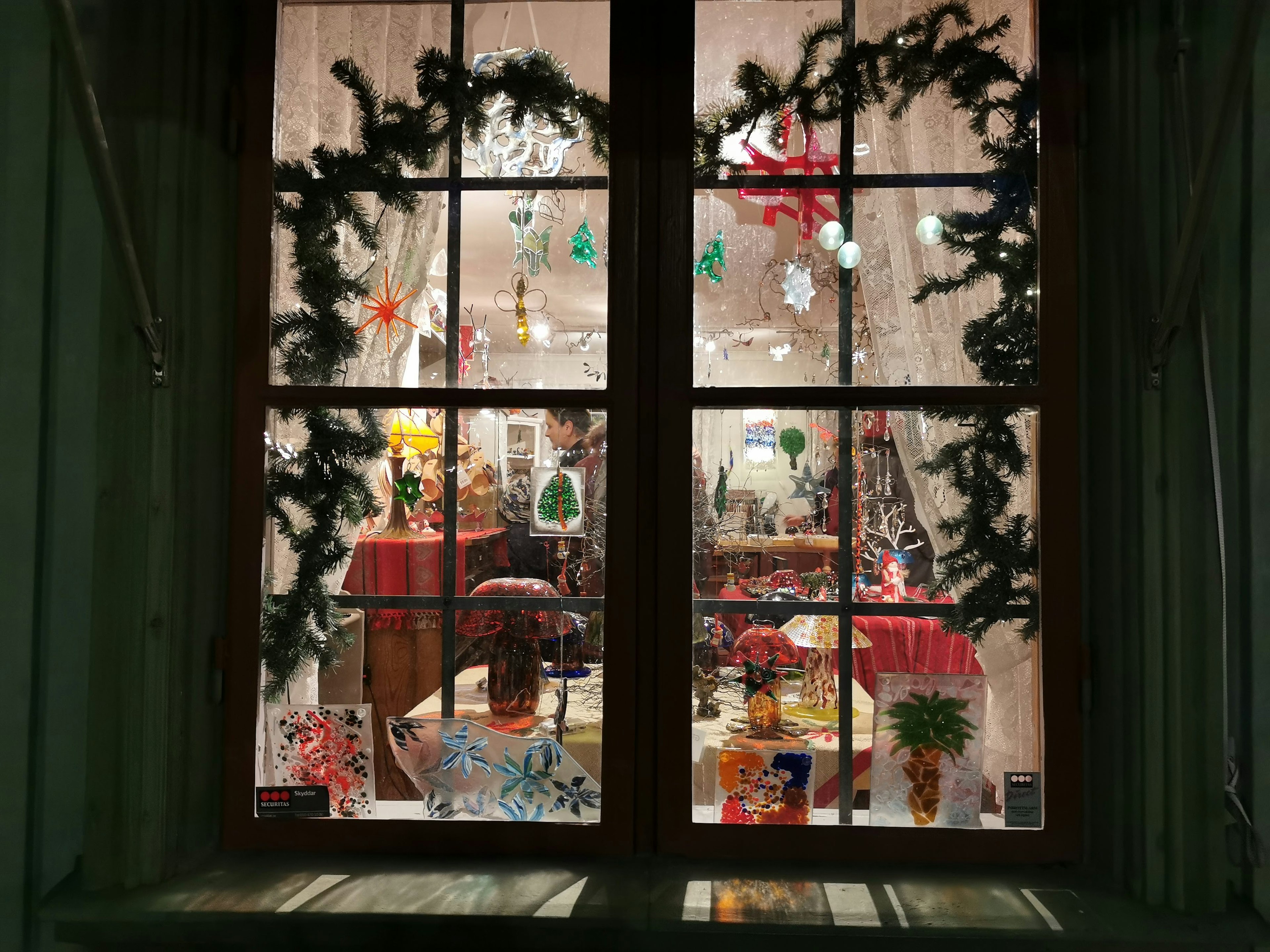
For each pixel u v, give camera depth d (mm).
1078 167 1148
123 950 1016
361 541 1209
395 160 1218
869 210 1203
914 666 1168
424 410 1204
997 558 1159
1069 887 1055
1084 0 1143
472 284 1223
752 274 1194
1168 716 1005
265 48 1195
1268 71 1016
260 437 1174
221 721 1158
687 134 1181
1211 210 904
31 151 1033
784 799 1159
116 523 1039
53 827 1038
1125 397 1067
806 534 1178
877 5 1194
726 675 1171
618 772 1144
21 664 1022
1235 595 1024
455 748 1188
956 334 1185
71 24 854
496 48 1213
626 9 1188
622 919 987
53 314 1045
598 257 1199
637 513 1165
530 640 1188
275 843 1147
